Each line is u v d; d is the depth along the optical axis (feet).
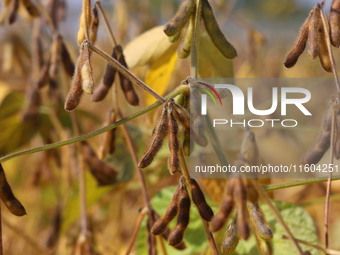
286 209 1.97
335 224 3.13
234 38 4.70
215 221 1.23
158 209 2.15
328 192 1.49
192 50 1.54
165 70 2.18
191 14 1.57
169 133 1.38
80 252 2.22
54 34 2.19
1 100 2.94
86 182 2.62
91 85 1.36
